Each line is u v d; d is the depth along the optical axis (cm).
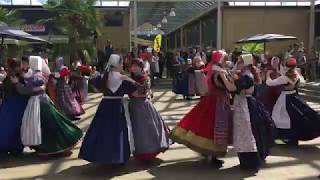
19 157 742
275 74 807
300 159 718
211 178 619
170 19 3359
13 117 719
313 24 2416
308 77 2064
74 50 2119
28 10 2464
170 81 2248
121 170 660
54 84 1103
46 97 734
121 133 642
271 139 672
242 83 636
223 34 2559
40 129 717
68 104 1117
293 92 794
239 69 684
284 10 2558
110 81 647
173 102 1533
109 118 644
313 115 789
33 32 2430
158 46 2409
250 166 651
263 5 2550
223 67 656
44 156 737
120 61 655
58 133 730
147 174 639
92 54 2166
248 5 2545
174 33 4216
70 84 1270
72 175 639
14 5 2466
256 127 650
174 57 2169
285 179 615
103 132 640
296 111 786
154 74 2167
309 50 2394
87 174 643
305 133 785
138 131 672
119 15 2666
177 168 669
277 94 796
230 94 652
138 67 683
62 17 2138
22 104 722
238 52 873
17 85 716
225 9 2544
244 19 2555
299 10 2561
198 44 3192
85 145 645
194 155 742
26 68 730
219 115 640
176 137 662
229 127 645
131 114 675
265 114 666
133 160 713
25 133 709
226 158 724
